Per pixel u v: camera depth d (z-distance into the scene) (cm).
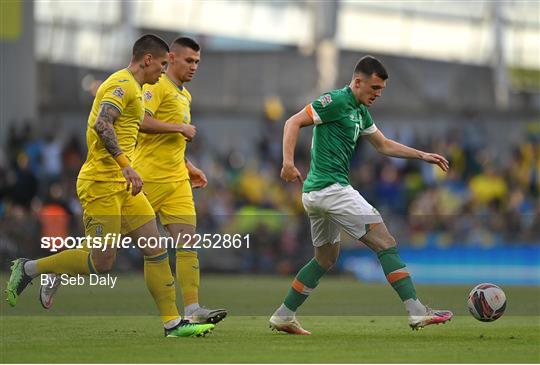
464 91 9938
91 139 3173
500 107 9819
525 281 7269
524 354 2733
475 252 7288
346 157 3244
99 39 9444
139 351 2781
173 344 2959
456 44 10600
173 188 3462
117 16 9381
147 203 3225
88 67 9306
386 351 2795
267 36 10044
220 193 7944
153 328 3506
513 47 10400
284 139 3161
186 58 3453
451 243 7325
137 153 3462
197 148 8331
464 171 8756
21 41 8238
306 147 8638
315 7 9581
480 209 8394
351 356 2681
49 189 7444
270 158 8538
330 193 3206
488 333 3338
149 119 3350
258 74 9406
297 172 3150
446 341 3073
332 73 9462
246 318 3988
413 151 3400
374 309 4491
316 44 9538
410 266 7325
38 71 9050
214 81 9375
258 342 3025
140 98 3162
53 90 9119
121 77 3114
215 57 9406
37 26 9112
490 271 7275
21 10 8169
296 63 9419
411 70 9756
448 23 10638
